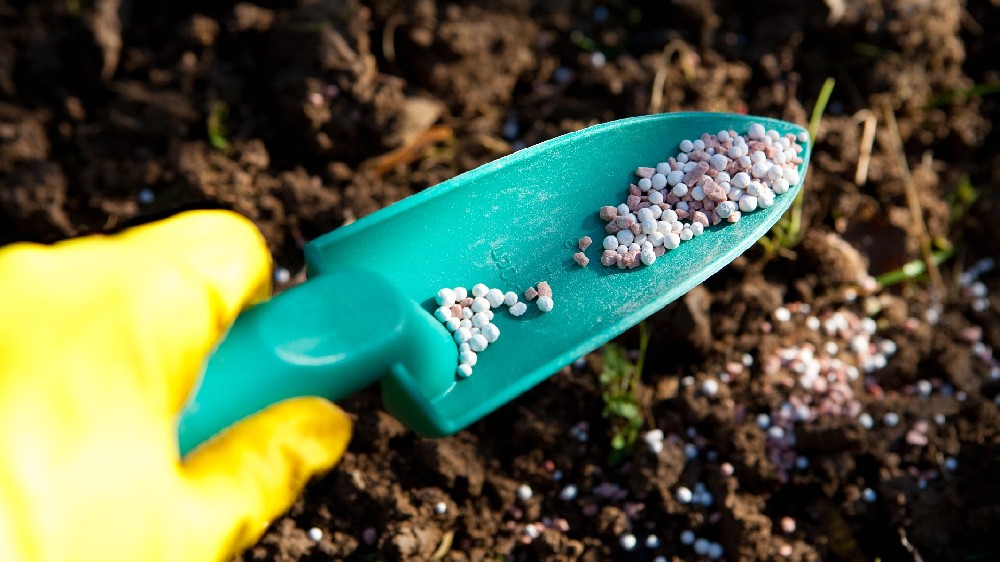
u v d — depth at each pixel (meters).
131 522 0.39
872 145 0.57
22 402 0.38
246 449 0.41
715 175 0.48
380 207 0.55
